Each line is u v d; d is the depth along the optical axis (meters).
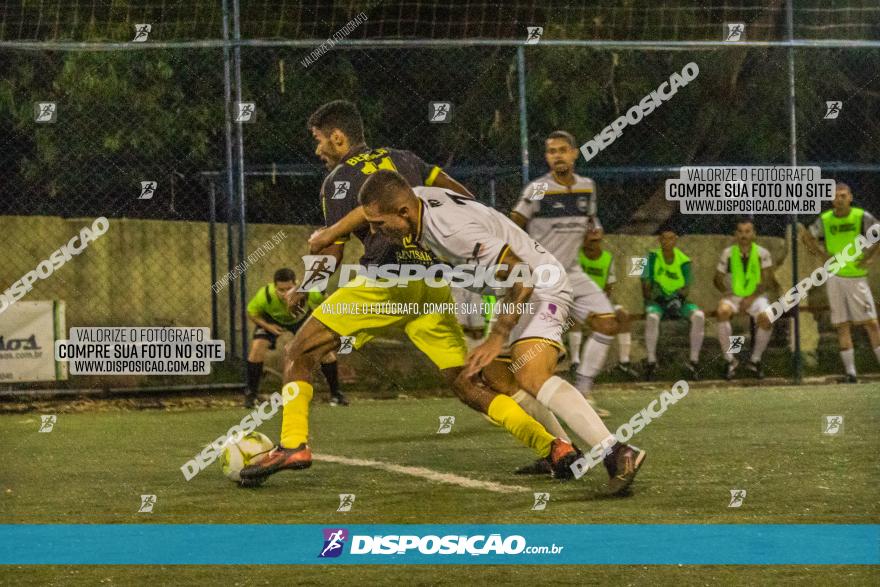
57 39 33.12
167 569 11.17
